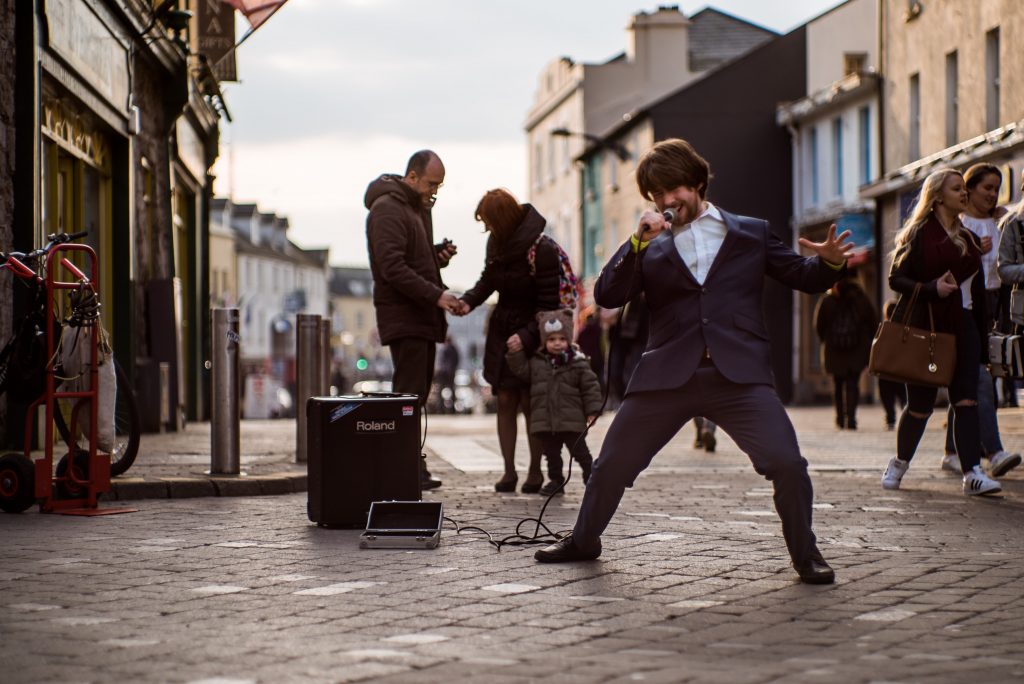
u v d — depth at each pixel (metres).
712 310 6.29
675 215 6.39
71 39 14.35
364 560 7.01
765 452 6.21
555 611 5.64
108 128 17.00
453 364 39.22
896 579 6.37
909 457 10.51
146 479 10.07
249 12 18.58
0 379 9.09
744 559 6.96
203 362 26.02
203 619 5.48
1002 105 25.25
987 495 9.89
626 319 16.45
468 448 15.78
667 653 4.85
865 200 34.56
